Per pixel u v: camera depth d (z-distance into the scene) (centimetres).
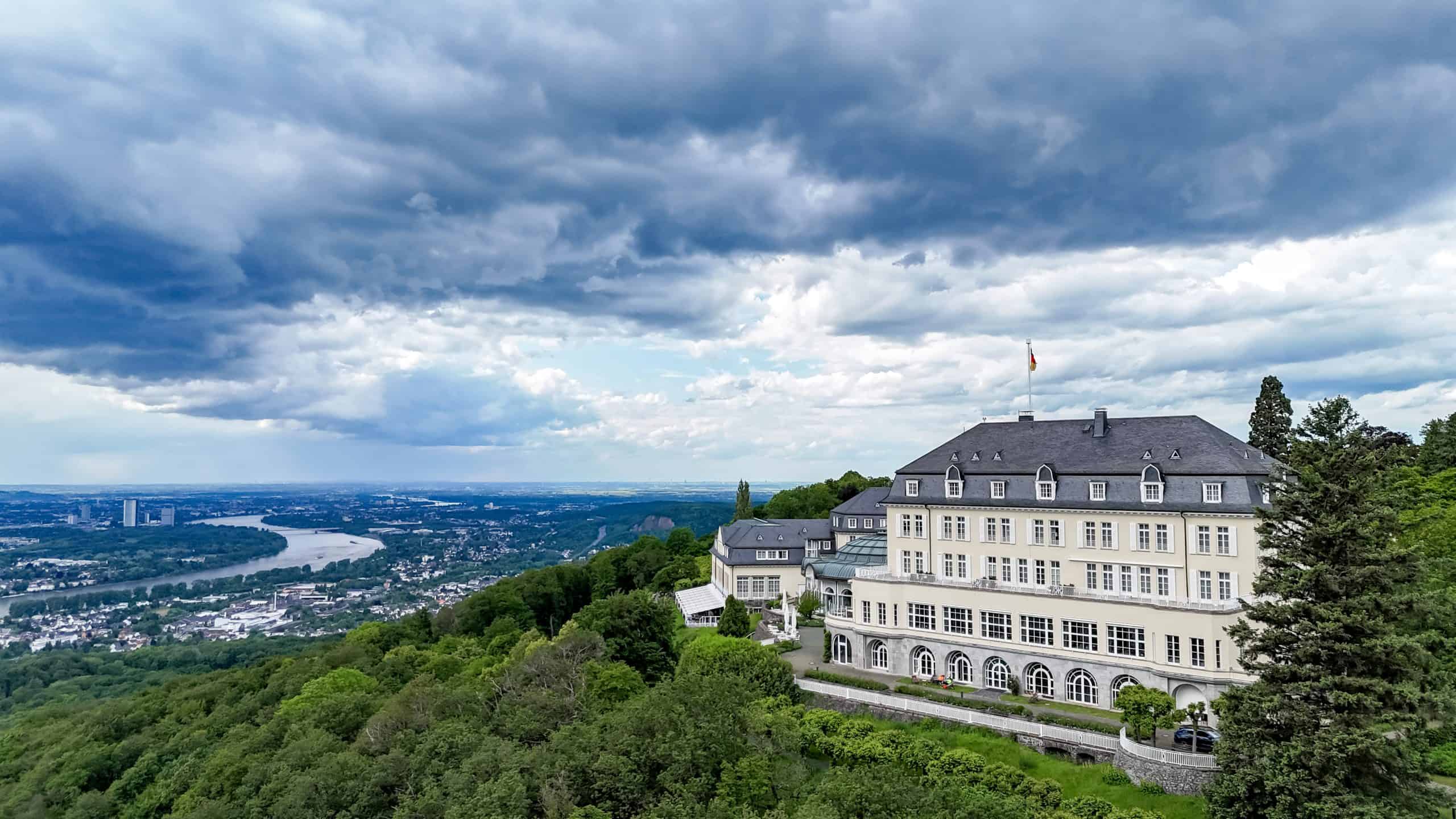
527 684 8975
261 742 9612
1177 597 7906
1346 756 5256
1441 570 7669
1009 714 7656
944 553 9644
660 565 18125
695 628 12875
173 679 18550
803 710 7969
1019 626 8588
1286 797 5381
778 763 6169
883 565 12006
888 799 4988
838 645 9981
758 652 8688
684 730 6306
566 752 6512
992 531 9262
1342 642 5569
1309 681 5622
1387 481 5928
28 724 14600
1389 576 5572
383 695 10869
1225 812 5716
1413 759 5359
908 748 7000
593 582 18212
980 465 9612
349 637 16912
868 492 14325
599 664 9338
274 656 19875
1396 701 5334
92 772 11306
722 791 5706
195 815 7519
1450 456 12112
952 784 5684
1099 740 6919
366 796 6869
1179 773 6212
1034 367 10331
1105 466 8594
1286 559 5919
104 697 18025
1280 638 5850
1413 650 5366
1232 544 7625
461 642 14788
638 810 5934
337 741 8606
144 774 10581
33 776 11256
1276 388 13488
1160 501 8088
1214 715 7262
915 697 8269
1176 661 7556
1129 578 8244
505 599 16788
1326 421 5934
